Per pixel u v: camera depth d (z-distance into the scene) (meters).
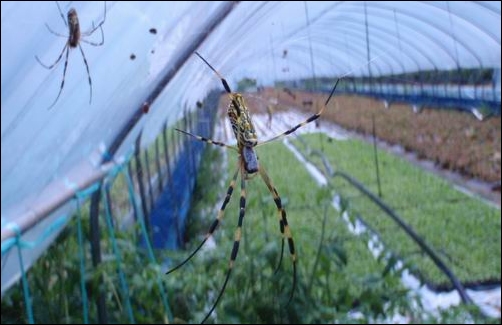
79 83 0.20
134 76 0.24
